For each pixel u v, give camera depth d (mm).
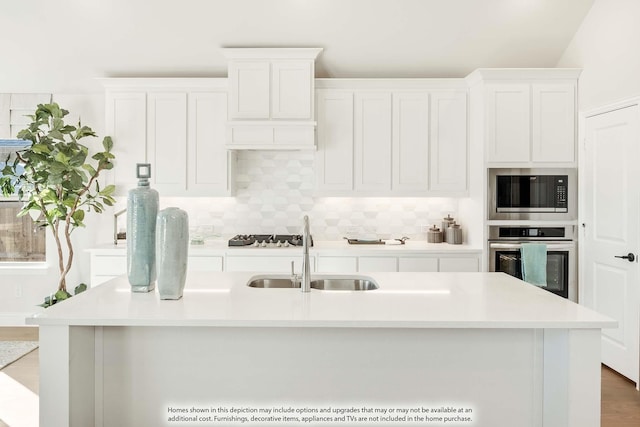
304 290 2475
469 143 4801
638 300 3631
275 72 4613
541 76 4441
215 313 2023
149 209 2395
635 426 3016
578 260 4449
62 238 5238
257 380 2289
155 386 2281
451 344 2287
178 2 4219
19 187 5156
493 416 2301
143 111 4789
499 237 4457
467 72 4922
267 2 4223
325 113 4785
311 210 5234
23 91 5090
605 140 4051
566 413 2021
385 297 2359
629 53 3732
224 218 5238
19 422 3059
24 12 4301
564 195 4445
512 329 2281
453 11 4309
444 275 2994
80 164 4504
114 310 2066
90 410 2232
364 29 4473
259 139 4637
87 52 4688
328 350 2285
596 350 1982
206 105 4797
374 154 4805
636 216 3658
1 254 5316
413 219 5230
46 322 1944
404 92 4789
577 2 4227
